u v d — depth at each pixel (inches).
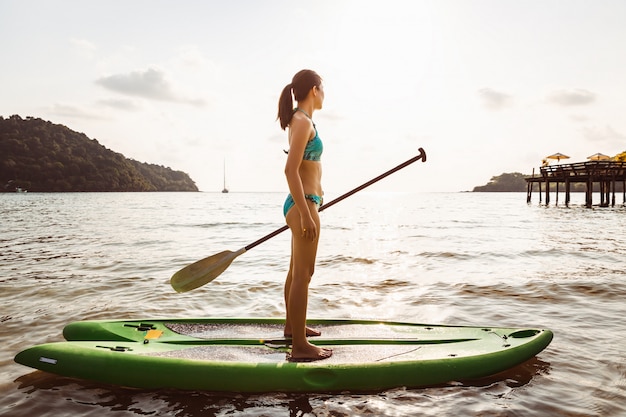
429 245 450.0
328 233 615.5
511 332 129.2
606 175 1328.7
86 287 234.5
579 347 138.7
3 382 110.9
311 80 115.3
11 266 303.0
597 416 94.4
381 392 104.0
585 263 318.0
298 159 107.6
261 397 101.0
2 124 6387.8
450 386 107.7
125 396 102.3
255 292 229.1
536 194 6569.9
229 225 794.2
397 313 188.5
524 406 98.7
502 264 319.3
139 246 437.7
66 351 108.1
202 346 117.3
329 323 137.0
